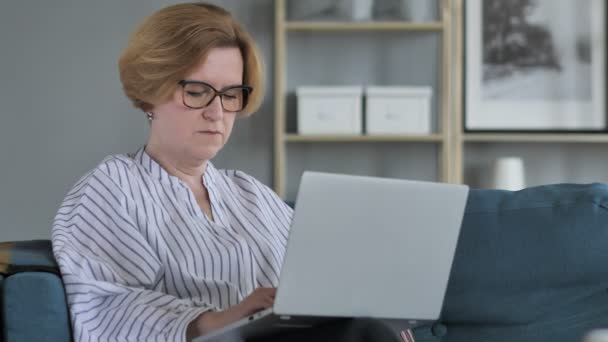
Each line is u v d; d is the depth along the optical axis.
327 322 2.02
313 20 5.03
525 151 5.38
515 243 2.56
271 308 1.90
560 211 2.58
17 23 5.15
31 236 5.16
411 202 1.99
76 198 2.35
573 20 5.28
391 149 5.37
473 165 5.38
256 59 2.51
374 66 5.34
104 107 5.20
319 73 5.34
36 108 5.16
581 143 5.38
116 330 2.14
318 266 1.91
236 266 2.35
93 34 5.19
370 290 1.99
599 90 5.26
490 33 5.28
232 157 5.29
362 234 1.94
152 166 2.42
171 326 2.12
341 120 4.99
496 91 5.28
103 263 2.21
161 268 2.27
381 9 5.05
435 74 5.34
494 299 2.54
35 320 2.09
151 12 5.20
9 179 5.15
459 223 2.09
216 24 2.40
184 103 2.38
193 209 2.40
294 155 5.34
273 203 2.64
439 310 2.14
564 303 2.54
